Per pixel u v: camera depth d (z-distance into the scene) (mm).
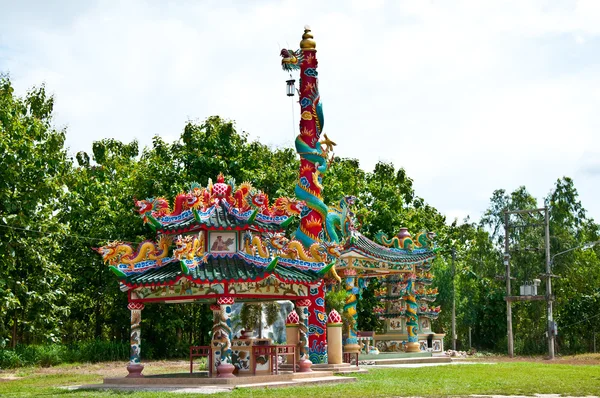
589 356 45562
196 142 48594
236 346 23328
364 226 53094
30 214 36438
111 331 53188
